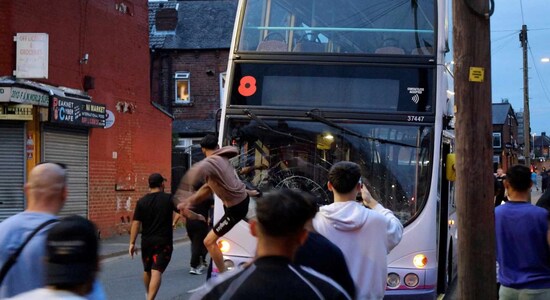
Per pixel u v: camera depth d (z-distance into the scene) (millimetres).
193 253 13180
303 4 8367
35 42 15984
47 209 4301
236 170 7996
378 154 7801
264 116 8086
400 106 7902
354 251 4809
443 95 8109
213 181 6477
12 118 15906
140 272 13891
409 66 7980
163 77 32000
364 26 8242
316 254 3695
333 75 8102
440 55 8000
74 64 18562
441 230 8852
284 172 7953
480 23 6828
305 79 8125
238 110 8148
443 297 9148
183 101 31984
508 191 5668
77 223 3016
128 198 21609
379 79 8000
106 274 13578
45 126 17000
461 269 6734
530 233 5418
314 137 7961
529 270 5438
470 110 6789
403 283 7391
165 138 24438
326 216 4863
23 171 16469
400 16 8188
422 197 7598
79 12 18781
